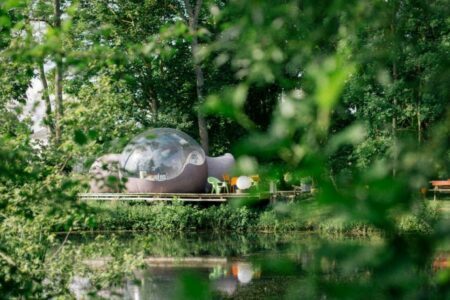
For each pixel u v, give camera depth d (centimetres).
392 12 158
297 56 158
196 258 1723
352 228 1956
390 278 108
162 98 3656
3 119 638
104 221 2427
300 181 125
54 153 671
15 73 637
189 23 3434
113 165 657
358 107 1644
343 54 155
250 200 138
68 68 490
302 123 125
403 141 133
